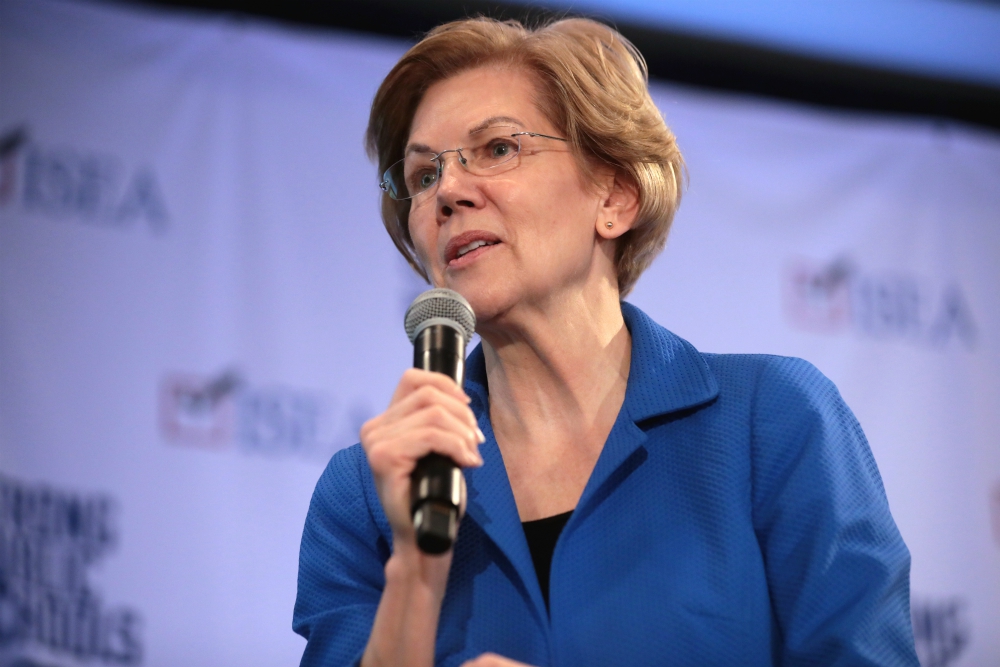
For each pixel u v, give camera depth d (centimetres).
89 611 1034
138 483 1078
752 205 1366
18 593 1019
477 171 566
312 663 530
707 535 496
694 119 1393
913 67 1490
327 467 604
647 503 510
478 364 597
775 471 509
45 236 1116
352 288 1207
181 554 1072
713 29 1418
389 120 640
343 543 564
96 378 1095
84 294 1113
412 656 473
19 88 1152
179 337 1134
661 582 486
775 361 548
